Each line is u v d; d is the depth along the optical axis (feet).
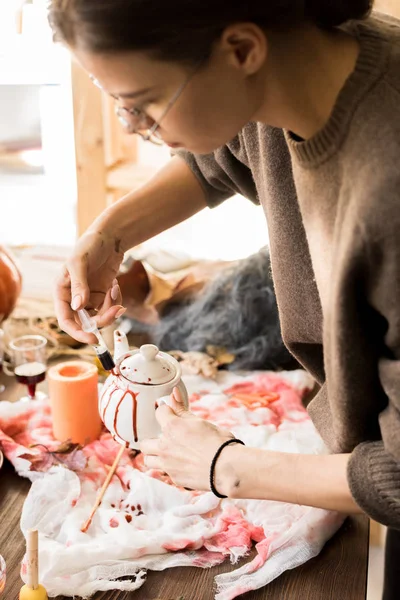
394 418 2.17
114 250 3.28
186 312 4.67
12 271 4.55
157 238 7.41
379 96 2.02
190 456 2.63
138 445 2.99
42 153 7.97
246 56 1.98
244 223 7.61
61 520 3.10
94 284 3.26
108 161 6.09
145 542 2.93
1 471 3.47
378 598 5.03
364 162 2.01
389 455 2.19
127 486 3.35
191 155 3.39
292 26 2.03
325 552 3.01
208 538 3.01
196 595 2.74
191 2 1.82
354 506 2.30
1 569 2.69
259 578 2.81
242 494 2.50
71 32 1.93
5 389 4.23
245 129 2.91
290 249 2.74
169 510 3.19
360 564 2.94
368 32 2.16
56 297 3.23
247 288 4.49
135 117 2.14
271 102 2.17
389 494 2.16
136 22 1.82
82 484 3.32
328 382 2.38
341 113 2.08
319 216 2.28
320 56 2.10
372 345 2.23
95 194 6.18
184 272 5.08
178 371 3.00
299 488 2.37
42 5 6.50
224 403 4.01
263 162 2.75
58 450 3.46
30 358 4.24
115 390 2.98
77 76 5.68
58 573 2.77
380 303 2.06
